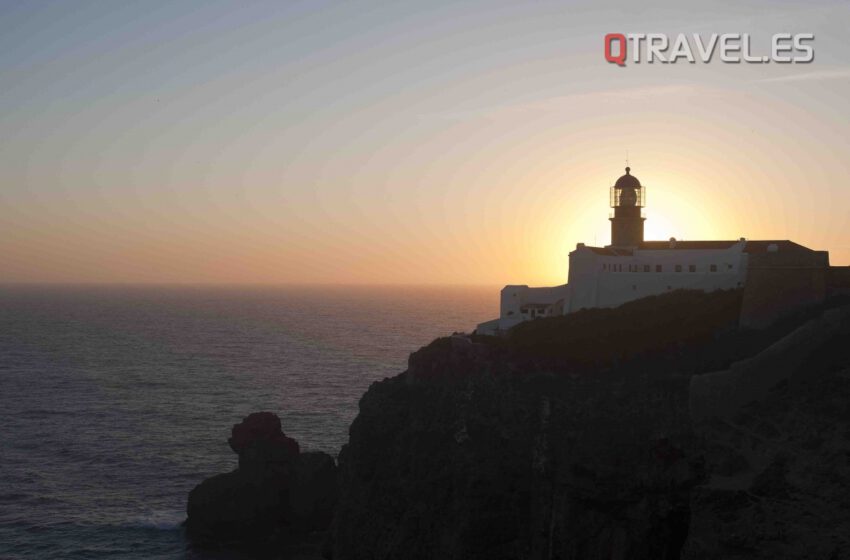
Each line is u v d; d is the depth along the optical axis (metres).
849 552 49.22
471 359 73.25
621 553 59.62
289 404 151.25
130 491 99.75
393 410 74.81
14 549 83.00
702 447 60.38
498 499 65.12
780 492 54.44
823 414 59.59
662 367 68.12
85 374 193.62
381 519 71.50
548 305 88.56
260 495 87.69
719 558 52.81
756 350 66.56
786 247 78.31
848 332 64.69
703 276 80.00
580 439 63.00
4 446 119.88
